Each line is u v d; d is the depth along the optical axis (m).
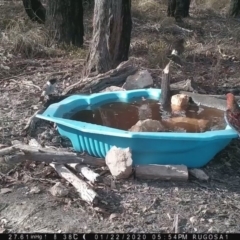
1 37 5.23
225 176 2.97
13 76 4.50
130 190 2.76
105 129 2.92
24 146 2.91
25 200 2.70
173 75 4.61
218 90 4.34
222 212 2.64
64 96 3.66
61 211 2.61
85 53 5.10
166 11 7.96
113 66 4.33
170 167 2.86
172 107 3.49
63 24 5.34
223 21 7.86
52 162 2.86
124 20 4.33
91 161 2.91
